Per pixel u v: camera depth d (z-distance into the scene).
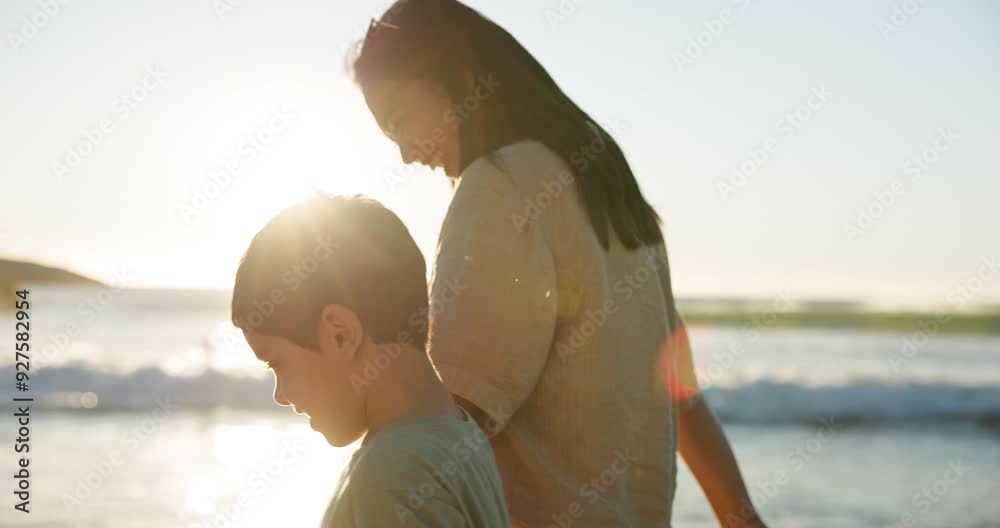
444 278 1.53
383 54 1.68
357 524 1.17
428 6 1.68
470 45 1.67
